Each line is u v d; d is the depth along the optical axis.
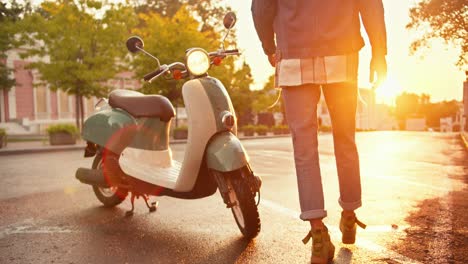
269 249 3.31
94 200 5.46
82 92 24.58
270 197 5.43
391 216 4.19
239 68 35.84
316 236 2.84
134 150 4.40
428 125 126.94
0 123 36.47
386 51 2.78
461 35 15.26
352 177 3.09
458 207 4.54
